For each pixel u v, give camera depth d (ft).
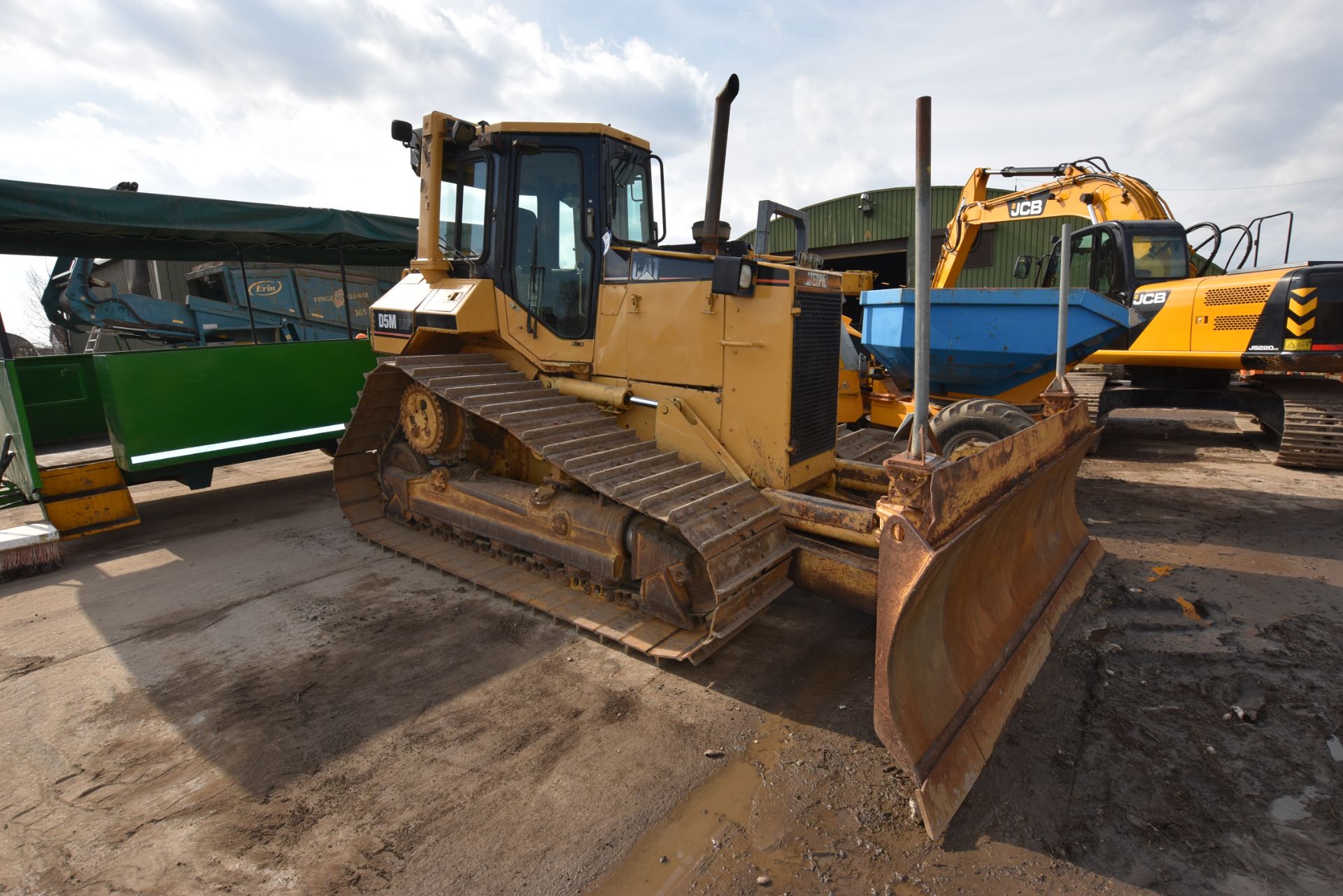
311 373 21.97
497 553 16.11
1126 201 28.71
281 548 18.17
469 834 8.26
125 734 10.34
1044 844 7.94
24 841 8.26
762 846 8.02
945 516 8.29
